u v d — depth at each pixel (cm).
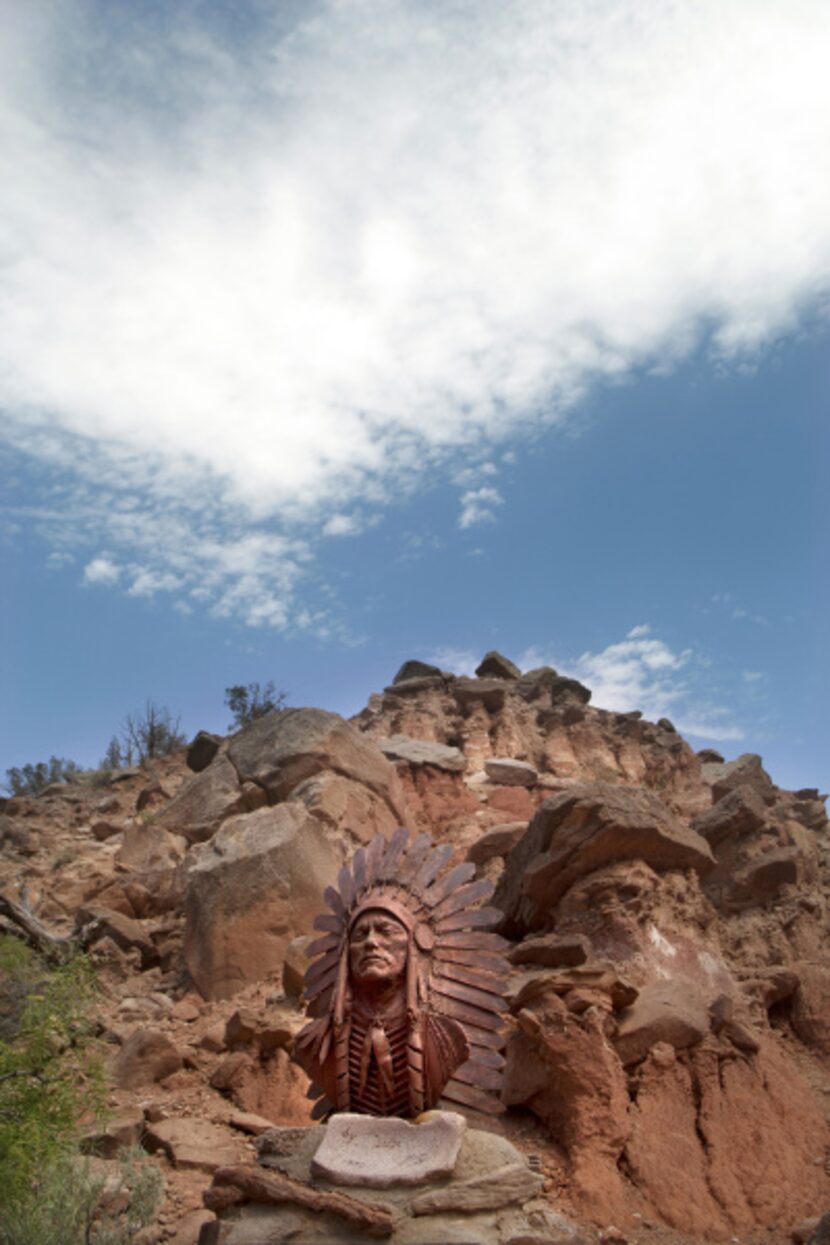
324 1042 1051
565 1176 1235
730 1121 1366
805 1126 1418
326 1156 953
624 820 1670
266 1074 1442
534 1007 1358
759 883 1947
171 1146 1259
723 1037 1454
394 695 3625
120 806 3069
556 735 3434
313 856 1916
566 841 1692
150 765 3519
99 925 1958
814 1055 1636
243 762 2477
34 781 4447
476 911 1120
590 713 3562
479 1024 1045
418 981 1055
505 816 2758
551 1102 1327
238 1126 1345
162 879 2212
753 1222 1252
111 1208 1142
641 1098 1334
